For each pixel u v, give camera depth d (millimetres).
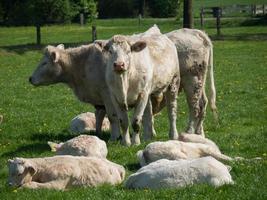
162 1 87938
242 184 12617
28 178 12906
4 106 25312
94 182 13039
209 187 12172
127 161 15469
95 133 19594
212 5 95562
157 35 18812
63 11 75875
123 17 90062
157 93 18531
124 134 17672
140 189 12453
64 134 19609
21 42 56562
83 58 19312
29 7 76125
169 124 20172
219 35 55844
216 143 17578
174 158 14211
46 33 64375
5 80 33906
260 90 28641
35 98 27453
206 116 22609
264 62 39375
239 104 25000
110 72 17219
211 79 19891
